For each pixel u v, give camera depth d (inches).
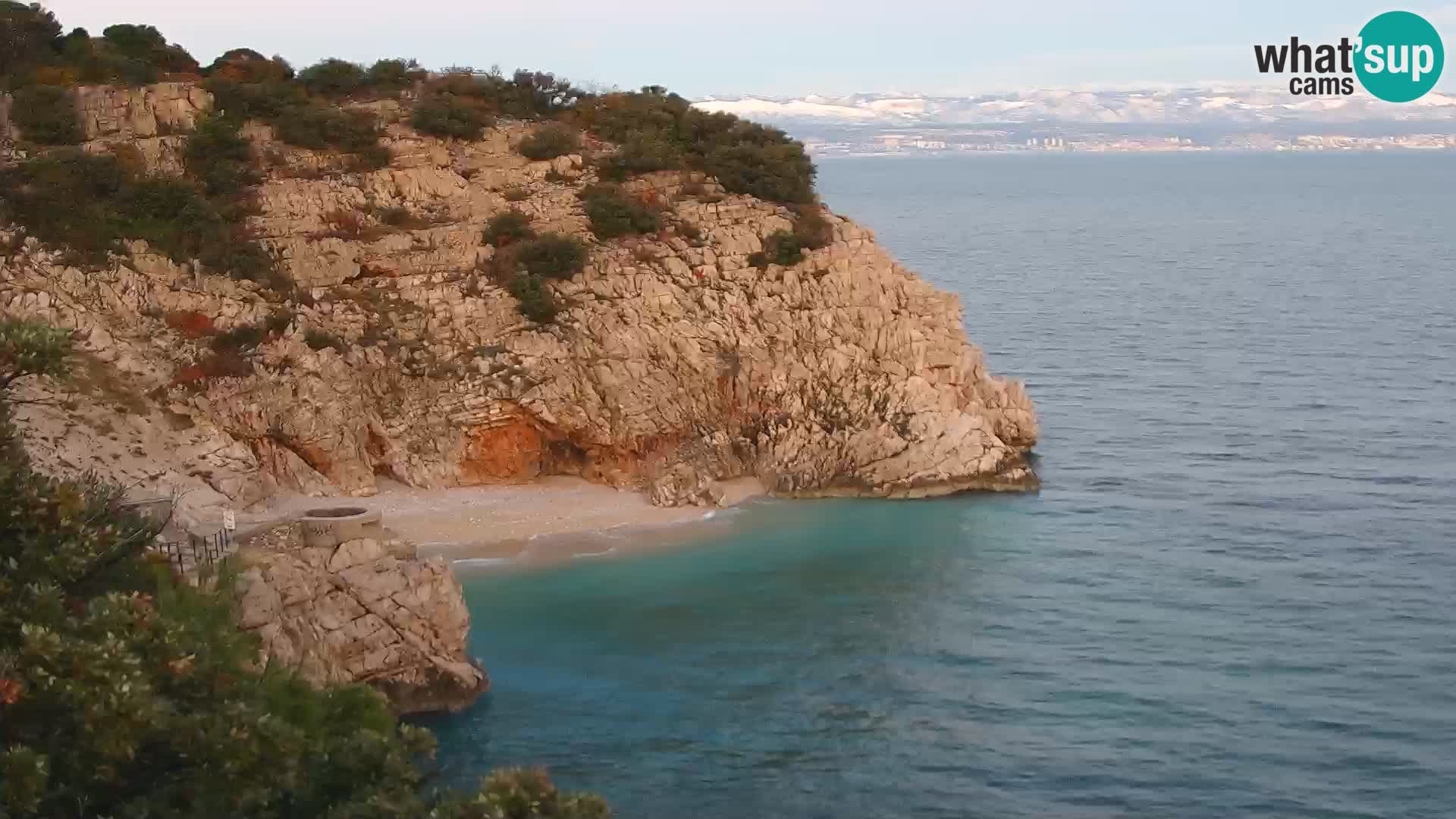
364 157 3393.2
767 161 3644.2
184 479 2628.0
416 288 3149.6
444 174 3398.1
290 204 3208.7
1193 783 1788.9
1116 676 2121.1
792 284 3299.7
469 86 3826.3
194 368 2859.3
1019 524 2903.5
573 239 3265.3
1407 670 2117.4
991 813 1724.9
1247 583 2514.8
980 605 2428.6
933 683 2101.4
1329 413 3850.9
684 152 3764.8
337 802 1181.1
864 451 3134.8
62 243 2930.6
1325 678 2094.0
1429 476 3186.5
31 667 983.6
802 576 2586.1
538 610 2404.0
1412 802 1734.7
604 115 3892.7
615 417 3075.8
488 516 2861.7
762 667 2158.0
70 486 1143.0
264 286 3041.3
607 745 1887.3
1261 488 3117.6
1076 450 3484.3
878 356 3262.8
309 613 1829.5
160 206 3065.9
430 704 1957.4
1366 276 7194.9
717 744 1897.1
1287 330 5354.3
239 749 1062.4
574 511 2928.2
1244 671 2127.2
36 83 3358.8
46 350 1148.5
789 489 3112.7
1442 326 5369.1
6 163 3095.5
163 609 1261.1
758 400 3198.8
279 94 3513.8
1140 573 2583.7
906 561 2674.7
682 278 3270.2
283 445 2896.2
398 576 1943.9
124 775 1059.9
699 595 2484.0
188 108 3376.0
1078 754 1871.3
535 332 3095.5
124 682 997.8
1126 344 5108.3
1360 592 2454.5
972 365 3378.4
